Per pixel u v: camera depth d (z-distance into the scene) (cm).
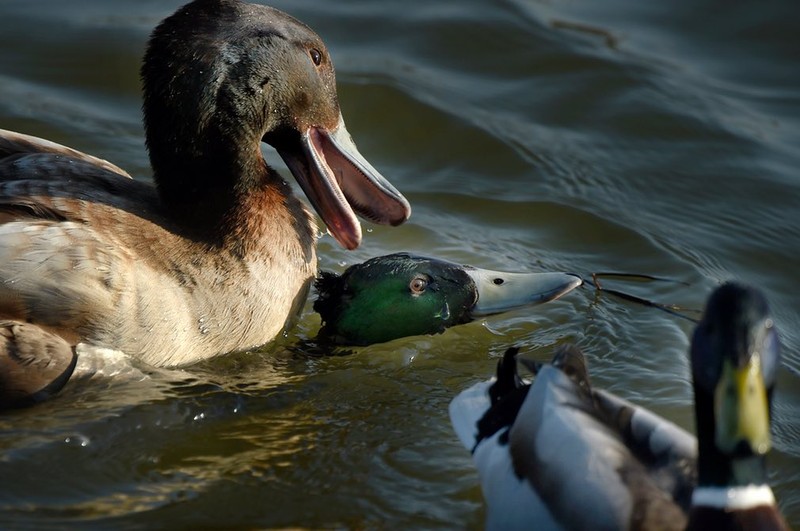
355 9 1694
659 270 1221
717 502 714
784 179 1398
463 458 926
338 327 1077
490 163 1410
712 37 1698
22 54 1520
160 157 1034
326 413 980
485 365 1061
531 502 743
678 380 1026
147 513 843
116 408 955
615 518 706
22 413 939
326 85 1092
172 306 984
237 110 1034
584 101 1533
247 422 960
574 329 1112
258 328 1043
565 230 1295
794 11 1736
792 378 1056
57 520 827
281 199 1071
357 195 1114
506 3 1731
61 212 970
